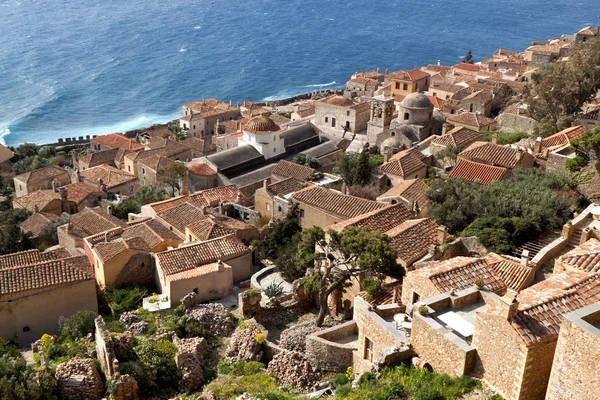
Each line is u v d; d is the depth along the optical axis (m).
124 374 32.22
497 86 120.19
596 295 25.88
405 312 31.78
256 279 48.72
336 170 75.06
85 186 92.75
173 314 41.94
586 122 70.38
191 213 58.88
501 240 42.53
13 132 160.62
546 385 24.09
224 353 37.94
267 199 62.69
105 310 46.41
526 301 25.31
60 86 198.62
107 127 166.38
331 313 42.09
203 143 115.06
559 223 45.50
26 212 80.25
